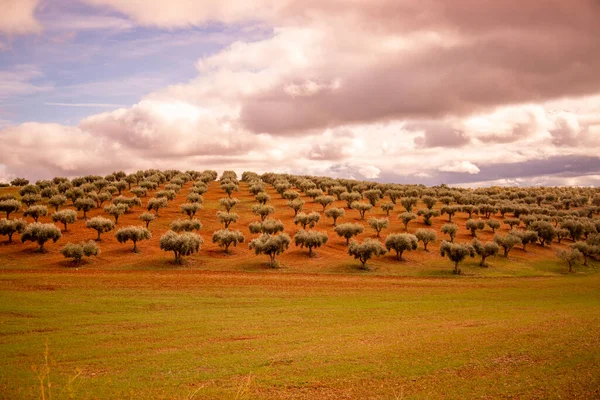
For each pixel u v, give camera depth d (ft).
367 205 411.13
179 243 252.83
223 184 530.68
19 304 155.74
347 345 116.06
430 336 123.24
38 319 139.95
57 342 118.11
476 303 183.42
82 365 100.27
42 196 402.11
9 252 260.83
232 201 412.57
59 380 88.89
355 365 98.48
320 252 303.68
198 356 107.65
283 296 189.47
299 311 162.91
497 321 143.95
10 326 131.13
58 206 367.66
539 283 238.07
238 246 310.45
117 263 251.39
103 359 104.78
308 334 129.80
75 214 319.06
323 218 409.90
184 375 93.50
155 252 281.54
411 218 379.35
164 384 87.86
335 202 491.72
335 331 133.59
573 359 95.30
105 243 295.28
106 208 343.05
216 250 295.07
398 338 122.42
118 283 201.26
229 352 111.14
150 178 524.93
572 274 276.82
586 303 183.32
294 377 91.40
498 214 476.13
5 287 181.98
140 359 105.09
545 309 168.14
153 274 227.81
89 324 137.80
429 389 83.05
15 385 85.05
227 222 347.77
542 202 557.74
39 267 233.55
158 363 101.91
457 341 115.24
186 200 452.35
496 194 598.34
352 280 233.55
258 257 284.20
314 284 218.79
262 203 443.32
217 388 85.56
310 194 506.48
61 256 259.19
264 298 184.65
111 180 538.88
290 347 115.03
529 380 84.89
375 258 293.84
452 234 350.23
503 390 80.69
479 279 248.73
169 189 477.77
